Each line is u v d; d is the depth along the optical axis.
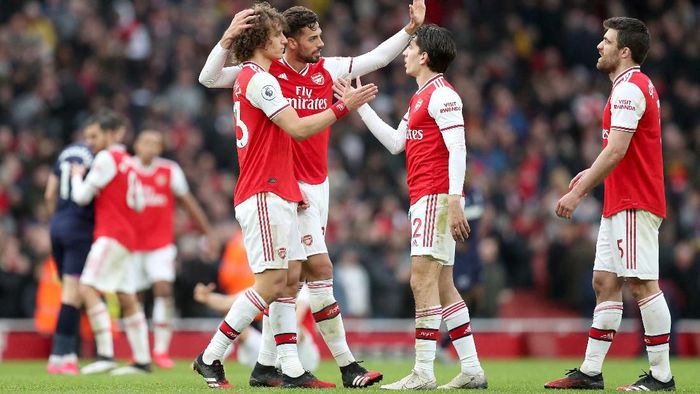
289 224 27.59
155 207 46.00
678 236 71.88
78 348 54.41
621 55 29.06
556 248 67.25
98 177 40.12
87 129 42.03
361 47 82.94
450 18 90.75
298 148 29.48
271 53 28.05
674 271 65.50
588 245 66.50
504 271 69.50
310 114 29.88
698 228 72.56
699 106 85.75
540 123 79.50
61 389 28.66
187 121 71.75
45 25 77.31
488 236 67.31
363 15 88.31
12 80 71.69
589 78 87.94
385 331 58.41
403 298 63.91
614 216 28.97
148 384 31.17
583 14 92.25
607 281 29.36
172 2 83.12
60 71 73.50
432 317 27.98
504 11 91.38
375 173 72.50
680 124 84.94
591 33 89.25
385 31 86.56
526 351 60.69
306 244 29.36
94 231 41.50
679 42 89.50
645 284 28.92
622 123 28.31
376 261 64.12
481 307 61.81
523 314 68.00
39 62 72.75
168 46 76.94
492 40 88.88
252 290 27.61
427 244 27.95
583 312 65.88
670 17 92.00
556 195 72.62
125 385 30.53
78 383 32.12
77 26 77.69
